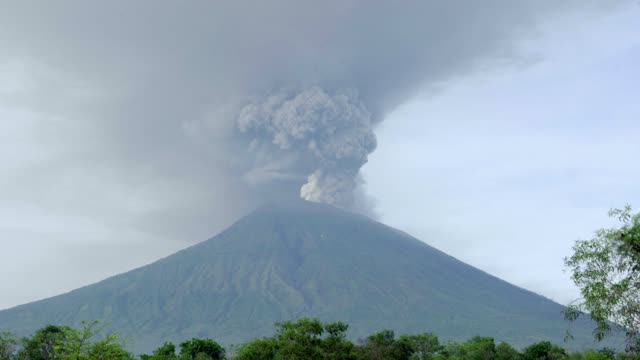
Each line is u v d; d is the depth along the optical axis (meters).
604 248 28.17
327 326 68.00
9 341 81.88
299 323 65.94
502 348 105.94
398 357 97.56
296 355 62.88
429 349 109.00
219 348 92.25
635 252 27.69
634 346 28.31
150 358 87.88
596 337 28.67
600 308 27.67
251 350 68.25
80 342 39.12
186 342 92.81
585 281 28.31
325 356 63.81
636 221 28.03
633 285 27.59
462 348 109.50
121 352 40.59
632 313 27.36
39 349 84.06
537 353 102.94
